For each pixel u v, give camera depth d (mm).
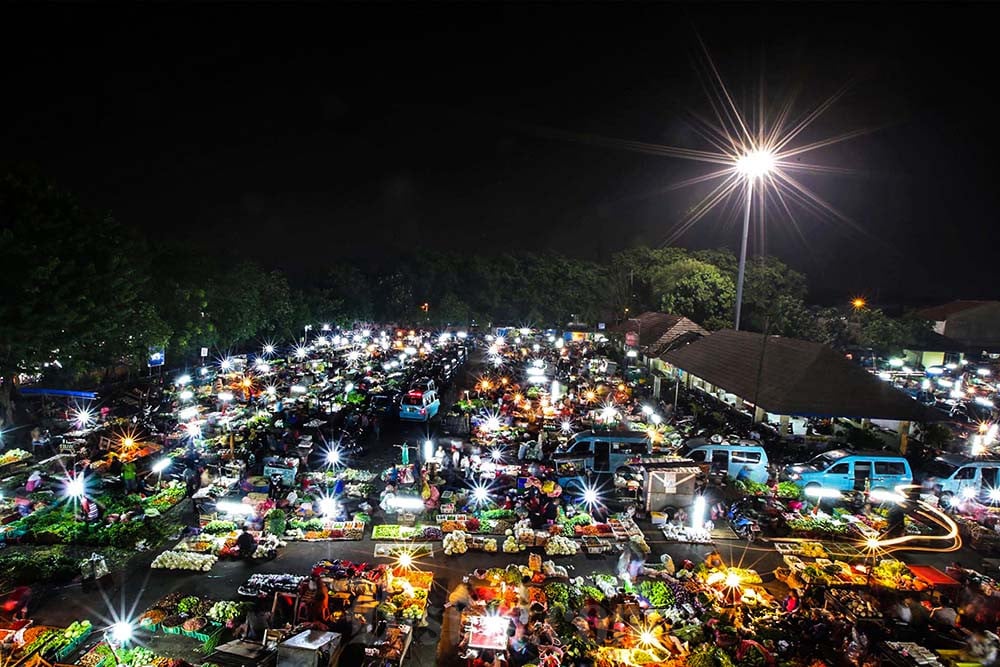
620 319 91938
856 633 13562
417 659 13375
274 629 13703
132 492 21906
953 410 43219
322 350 65375
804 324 67625
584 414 36531
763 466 25828
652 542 19969
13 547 17938
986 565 19266
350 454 28594
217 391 40031
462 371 58375
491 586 15883
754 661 12984
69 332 28797
